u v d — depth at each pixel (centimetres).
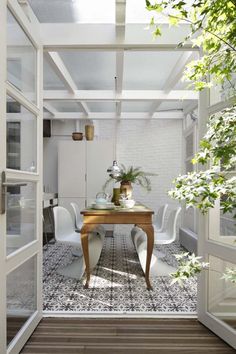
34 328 223
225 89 207
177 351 198
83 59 363
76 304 274
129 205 358
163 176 660
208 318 227
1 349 160
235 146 122
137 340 212
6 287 174
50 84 452
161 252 472
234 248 203
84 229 321
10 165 184
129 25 252
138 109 617
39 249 236
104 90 471
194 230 502
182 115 633
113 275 363
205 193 114
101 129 680
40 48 243
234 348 200
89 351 198
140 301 282
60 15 261
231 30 117
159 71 406
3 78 162
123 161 669
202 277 236
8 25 181
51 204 600
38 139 236
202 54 239
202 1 118
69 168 629
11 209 183
